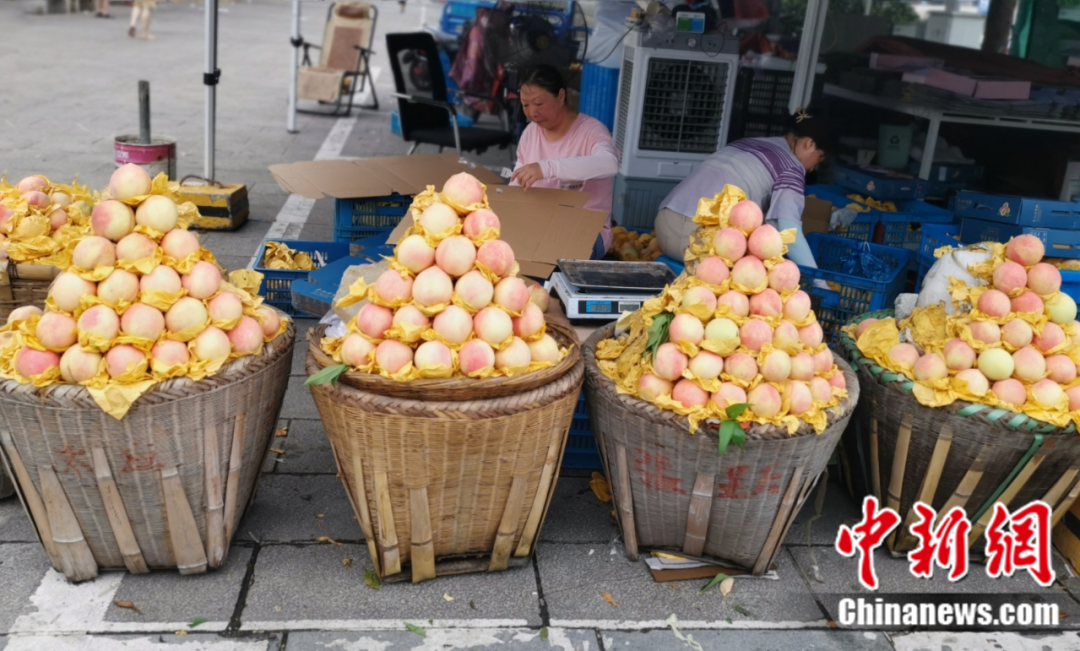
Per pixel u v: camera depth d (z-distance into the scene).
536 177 4.04
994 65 6.50
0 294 2.88
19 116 9.47
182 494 2.50
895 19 9.74
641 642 2.54
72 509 2.49
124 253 2.36
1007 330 2.75
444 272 2.46
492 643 2.50
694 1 5.85
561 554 2.92
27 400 2.29
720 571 2.87
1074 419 2.66
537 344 2.58
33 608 2.50
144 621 2.48
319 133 9.93
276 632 2.48
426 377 2.39
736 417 2.48
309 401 3.85
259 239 6.04
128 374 2.29
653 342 2.61
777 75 6.60
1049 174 5.64
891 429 2.90
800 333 2.66
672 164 5.60
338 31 11.27
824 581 2.87
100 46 15.45
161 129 9.47
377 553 2.68
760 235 2.60
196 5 24.41
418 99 6.88
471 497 2.61
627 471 2.77
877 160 6.18
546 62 6.37
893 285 4.08
